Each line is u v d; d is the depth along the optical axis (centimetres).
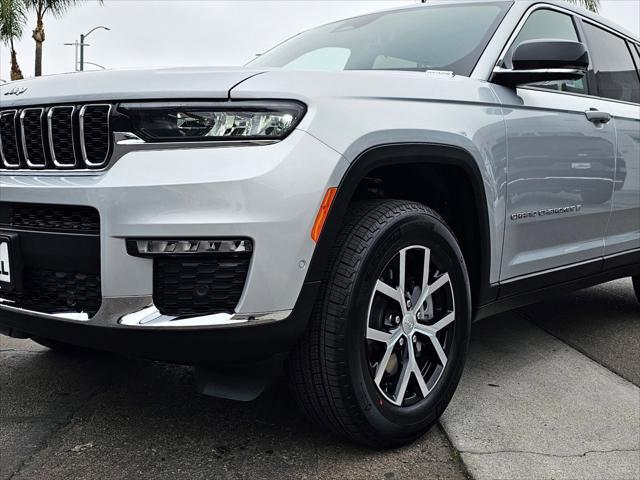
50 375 283
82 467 203
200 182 179
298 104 189
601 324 394
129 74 198
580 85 327
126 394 262
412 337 223
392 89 218
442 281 230
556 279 304
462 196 246
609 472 206
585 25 350
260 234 180
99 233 189
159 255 183
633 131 347
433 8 316
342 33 325
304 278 189
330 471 203
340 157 191
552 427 238
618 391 277
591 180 311
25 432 227
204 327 182
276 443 220
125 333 186
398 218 211
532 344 345
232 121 185
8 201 205
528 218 275
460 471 205
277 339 189
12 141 216
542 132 278
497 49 276
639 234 366
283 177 182
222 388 200
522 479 200
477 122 245
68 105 200
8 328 229
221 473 200
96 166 195
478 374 294
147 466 204
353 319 198
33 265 205
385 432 210
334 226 192
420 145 217
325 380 198
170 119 186
